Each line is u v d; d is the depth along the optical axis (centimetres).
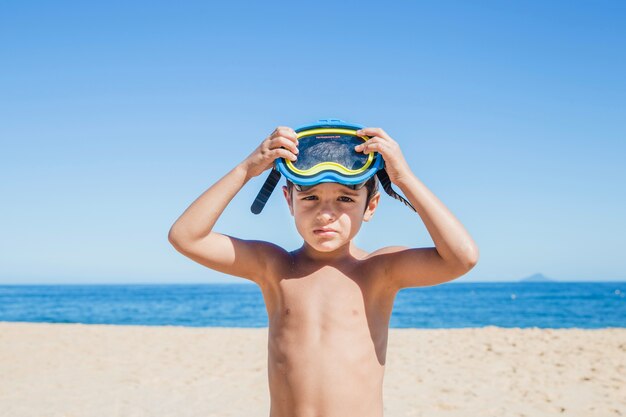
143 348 1055
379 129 230
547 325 2811
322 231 230
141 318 3669
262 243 267
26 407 621
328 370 234
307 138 235
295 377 236
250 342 1142
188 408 618
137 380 765
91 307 4988
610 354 951
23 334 1256
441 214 226
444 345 1077
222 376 793
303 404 233
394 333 1295
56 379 771
